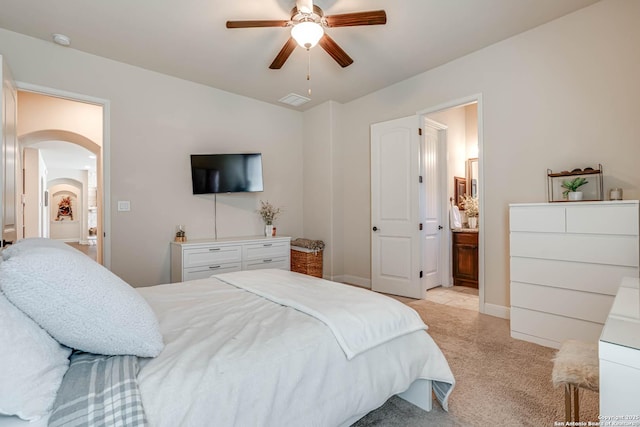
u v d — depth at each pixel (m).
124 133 3.30
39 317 0.88
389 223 3.98
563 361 1.27
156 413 0.84
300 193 4.91
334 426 1.21
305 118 4.89
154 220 3.50
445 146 4.43
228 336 1.21
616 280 2.08
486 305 3.13
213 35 2.80
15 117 2.62
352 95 4.29
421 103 3.63
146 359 1.03
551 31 2.65
